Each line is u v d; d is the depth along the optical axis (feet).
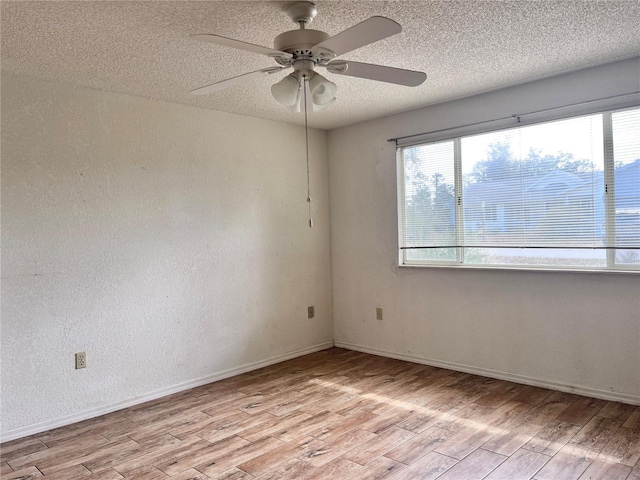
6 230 9.41
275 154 14.55
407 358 14.19
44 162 9.93
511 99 11.64
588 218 10.65
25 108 9.70
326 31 8.04
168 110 12.02
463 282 12.80
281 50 6.87
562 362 11.05
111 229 10.92
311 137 15.67
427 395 11.12
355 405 10.63
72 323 10.26
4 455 8.65
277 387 12.08
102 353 10.70
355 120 14.84
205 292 12.69
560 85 10.84
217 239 13.00
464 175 12.76
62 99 10.22
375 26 5.81
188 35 8.00
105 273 10.80
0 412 9.25
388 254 14.55
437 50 9.14
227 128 13.30
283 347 14.66
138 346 11.32
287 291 14.83
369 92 11.80
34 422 9.67
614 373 10.30
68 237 10.25
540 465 7.69
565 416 9.59
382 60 9.66
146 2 6.82
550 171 11.18
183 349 12.19
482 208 12.44
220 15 7.32
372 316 15.07
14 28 7.56
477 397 10.85
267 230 14.26
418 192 13.84
